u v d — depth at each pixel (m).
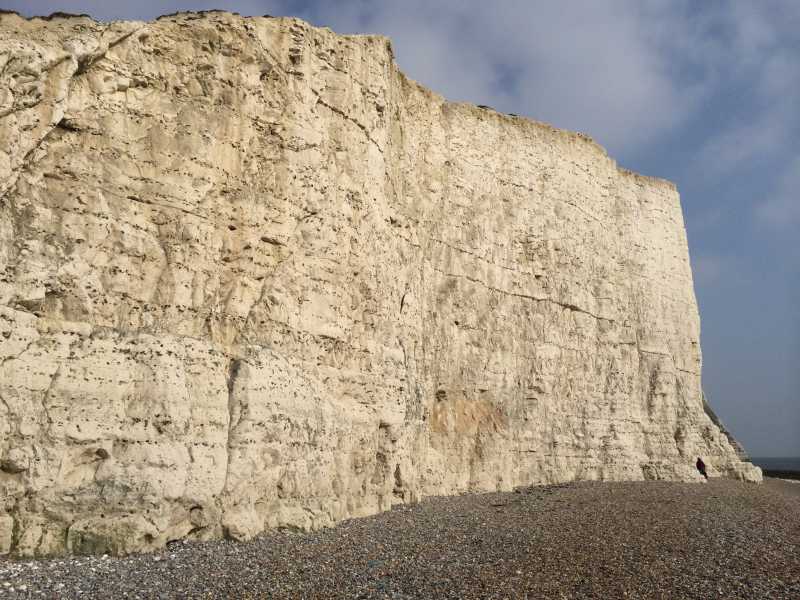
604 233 34.38
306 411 15.26
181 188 14.14
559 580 11.72
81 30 13.10
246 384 13.83
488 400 26.70
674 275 39.28
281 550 12.59
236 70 15.54
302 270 16.23
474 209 27.83
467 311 26.59
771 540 17.00
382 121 20.25
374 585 10.79
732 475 37.34
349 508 17.05
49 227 12.13
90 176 12.88
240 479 13.27
